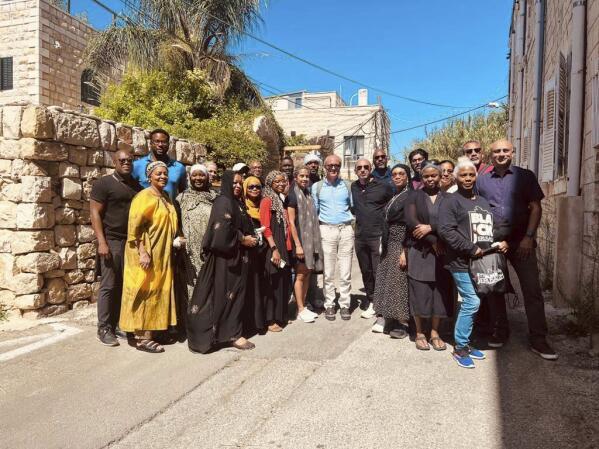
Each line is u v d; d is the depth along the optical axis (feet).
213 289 15.01
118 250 15.60
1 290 17.33
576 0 18.65
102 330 15.51
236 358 14.42
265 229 16.67
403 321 15.43
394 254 15.57
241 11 41.88
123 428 10.28
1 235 17.19
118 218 15.48
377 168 20.62
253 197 16.97
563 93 21.74
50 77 44.78
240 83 44.34
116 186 15.39
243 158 34.53
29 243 16.97
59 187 17.99
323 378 12.74
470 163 13.73
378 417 10.62
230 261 15.05
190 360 14.20
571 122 18.71
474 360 13.78
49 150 17.25
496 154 14.61
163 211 15.05
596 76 16.42
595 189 16.08
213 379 12.87
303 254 17.95
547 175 24.35
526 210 14.43
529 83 35.22
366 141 89.76
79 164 18.85
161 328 14.98
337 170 18.60
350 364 13.69
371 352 14.65
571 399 11.28
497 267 13.10
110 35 38.14
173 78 38.60
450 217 13.30
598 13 16.49
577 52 18.63
